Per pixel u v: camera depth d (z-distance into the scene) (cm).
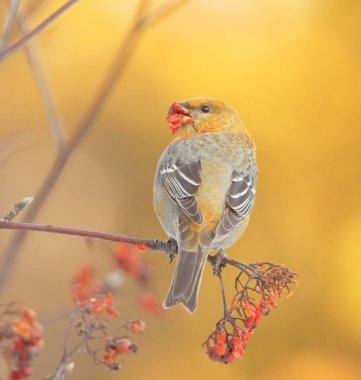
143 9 778
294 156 1413
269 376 1258
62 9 596
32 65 732
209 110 938
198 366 1266
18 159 1369
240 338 614
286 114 1436
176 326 1280
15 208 557
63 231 573
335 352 1279
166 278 1271
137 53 1445
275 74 1455
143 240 622
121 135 1431
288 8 1476
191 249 769
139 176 1423
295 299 1303
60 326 1183
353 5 1454
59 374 521
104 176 1421
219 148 877
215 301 1308
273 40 1472
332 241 1354
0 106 1370
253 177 880
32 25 770
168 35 1459
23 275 1276
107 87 753
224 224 795
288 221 1373
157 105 1445
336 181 1391
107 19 1438
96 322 548
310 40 1460
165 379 1256
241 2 1473
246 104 1447
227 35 1470
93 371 1188
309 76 1449
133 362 1240
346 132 1415
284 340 1278
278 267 629
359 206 1367
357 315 1297
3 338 500
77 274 604
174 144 893
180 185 828
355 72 1440
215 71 1460
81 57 1430
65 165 719
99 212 1404
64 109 1424
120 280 697
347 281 1323
